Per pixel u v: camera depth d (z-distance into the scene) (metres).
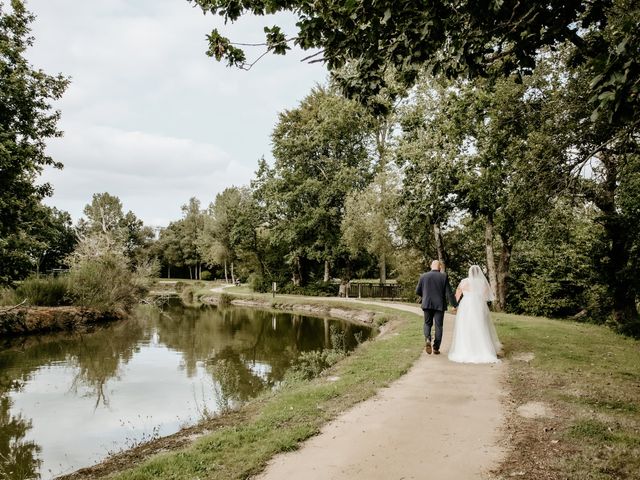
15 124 19.69
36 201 20.12
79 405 10.72
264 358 16.20
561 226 14.62
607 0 5.00
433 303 10.17
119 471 5.00
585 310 19.83
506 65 5.85
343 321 26.94
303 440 5.21
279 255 50.12
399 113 23.39
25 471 6.99
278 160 42.91
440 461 4.47
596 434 5.04
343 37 5.36
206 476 4.31
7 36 19.58
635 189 12.13
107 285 28.84
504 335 12.41
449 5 4.91
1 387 12.50
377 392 7.20
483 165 15.16
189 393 11.66
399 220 26.84
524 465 4.30
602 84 3.98
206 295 50.62
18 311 22.16
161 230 100.50
